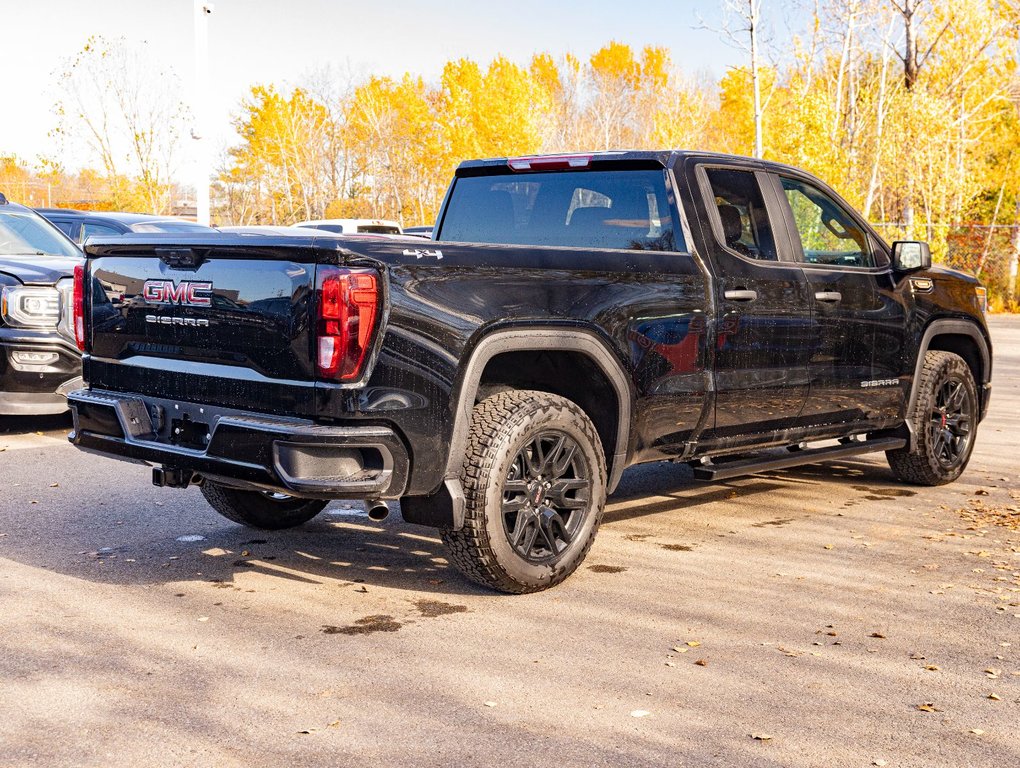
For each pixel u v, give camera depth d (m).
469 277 4.17
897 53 29.36
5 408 7.82
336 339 3.84
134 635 4.00
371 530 5.68
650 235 5.23
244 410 4.11
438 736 3.15
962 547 5.46
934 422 6.87
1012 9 30.27
